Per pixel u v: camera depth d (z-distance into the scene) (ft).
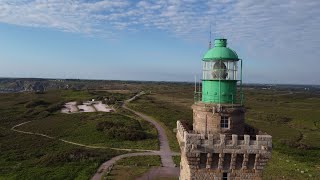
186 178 93.91
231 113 87.86
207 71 92.02
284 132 381.60
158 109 509.35
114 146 297.74
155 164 238.48
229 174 86.58
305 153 289.94
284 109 581.12
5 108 472.03
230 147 85.25
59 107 518.78
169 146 300.81
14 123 388.37
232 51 91.76
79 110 503.61
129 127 360.69
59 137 328.90
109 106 556.10
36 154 264.31
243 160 85.97
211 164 86.48
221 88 90.07
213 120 88.48
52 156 250.57
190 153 85.20
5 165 233.76
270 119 467.93
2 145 287.89
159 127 385.29
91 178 206.59
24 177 206.08
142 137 328.29
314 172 231.50
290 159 268.62
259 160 85.71
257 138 85.56
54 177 206.80
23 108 482.69
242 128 90.27
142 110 505.25
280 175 220.84
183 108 544.21
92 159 248.32
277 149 300.20
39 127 370.53
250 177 86.53
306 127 428.15
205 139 85.61
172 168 229.04
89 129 358.84
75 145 298.76
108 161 248.11
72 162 242.17
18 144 294.87
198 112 91.09
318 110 571.28
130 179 203.31
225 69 91.04
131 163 240.32
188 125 103.81
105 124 367.04
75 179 205.05
